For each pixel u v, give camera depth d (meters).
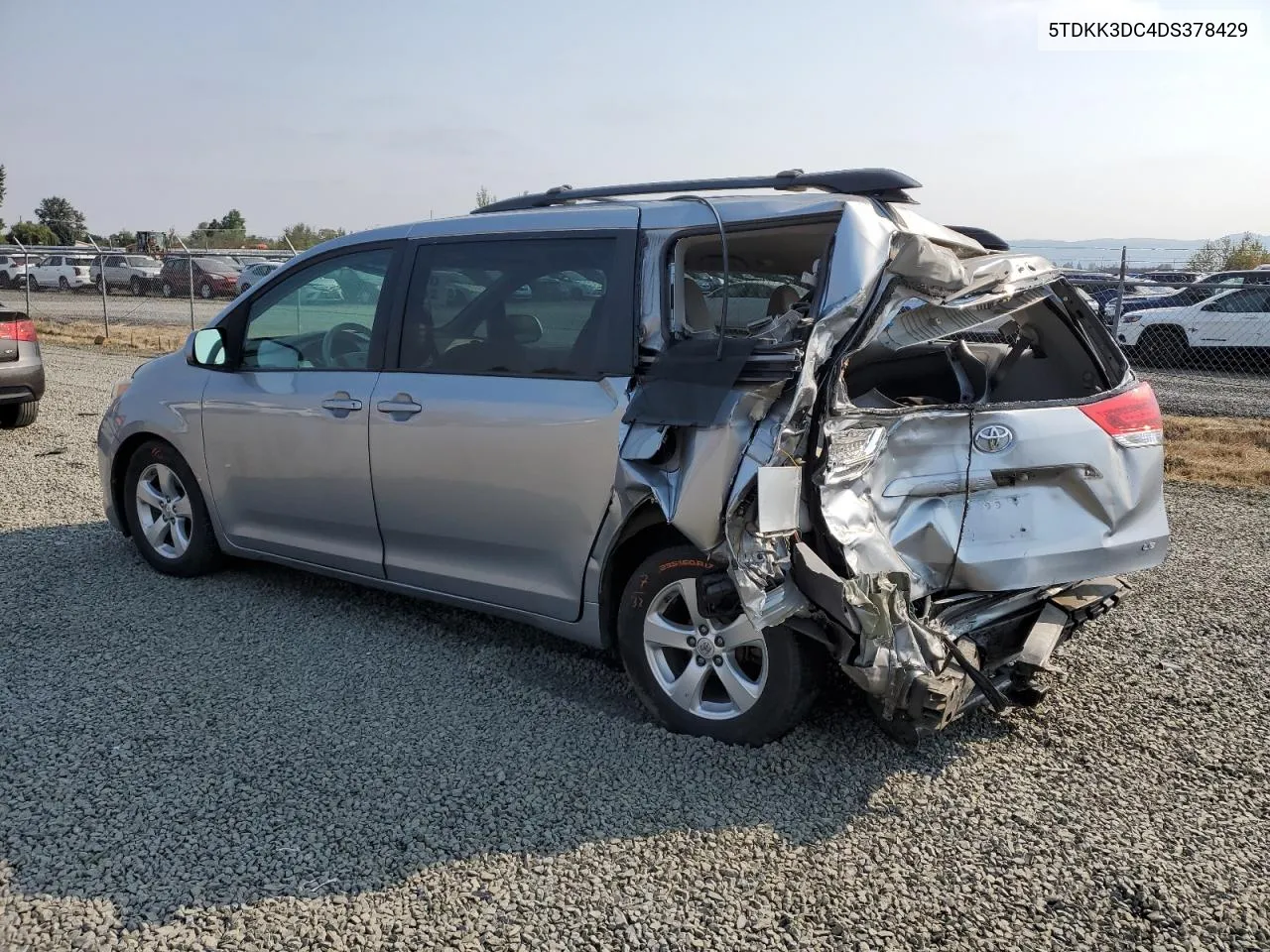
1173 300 16.52
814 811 3.26
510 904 2.78
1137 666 4.46
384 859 2.98
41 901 2.77
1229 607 5.27
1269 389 14.07
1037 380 4.32
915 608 3.52
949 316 3.50
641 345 3.78
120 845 3.03
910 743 3.50
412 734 3.76
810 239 3.69
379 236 4.70
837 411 3.31
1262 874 2.94
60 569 5.66
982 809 3.28
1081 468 3.72
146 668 4.33
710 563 3.57
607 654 4.59
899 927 2.70
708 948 2.62
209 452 5.20
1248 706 4.07
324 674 4.30
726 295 3.45
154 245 37.34
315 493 4.79
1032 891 2.86
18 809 3.21
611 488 3.75
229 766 3.50
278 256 22.95
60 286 37.50
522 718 3.90
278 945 2.61
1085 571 3.74
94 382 14.20
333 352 4.77
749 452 3.21
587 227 4.00
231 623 4.88
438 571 4.43
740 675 3.62
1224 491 8.21
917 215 3.77
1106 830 3.16
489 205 4.60
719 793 3.36
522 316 4.12
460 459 4.18
